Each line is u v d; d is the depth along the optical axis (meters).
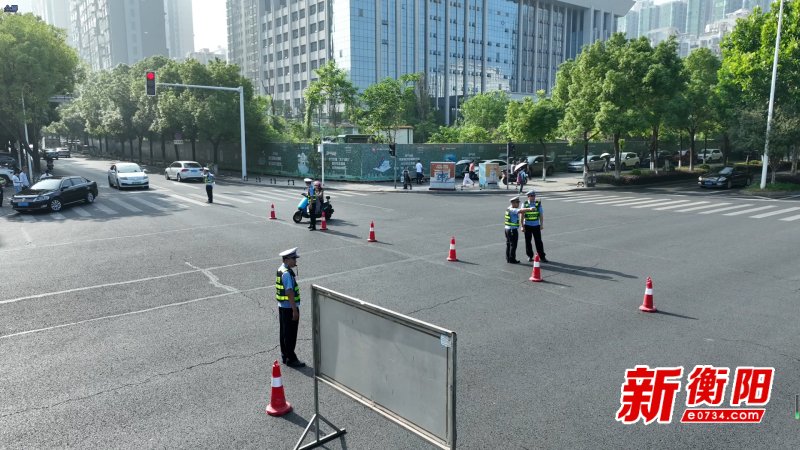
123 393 6.80
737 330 8.80
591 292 11.03
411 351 4.70
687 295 10.79
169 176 41.03
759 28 35.72
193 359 7.84
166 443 5.70
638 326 9.00
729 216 21.83
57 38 41.31
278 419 6.20
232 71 45.72
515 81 135.00
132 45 189.50
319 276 12.38
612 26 151.25
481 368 7.38
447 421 4.41
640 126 32.97
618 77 33.06
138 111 54.91
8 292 11.19
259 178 41.94
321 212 19.03
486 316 9.52
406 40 113.75
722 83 39.47
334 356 5.54
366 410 6.42
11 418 6.22
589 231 18.23
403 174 33.81
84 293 11.10
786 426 5.97
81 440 5.77
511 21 132.12
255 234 17.81
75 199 24.92
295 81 124.56
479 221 20.69
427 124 77.25
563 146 50.53
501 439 5.70
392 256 14.48
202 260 14.03
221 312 9.92
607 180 36.66
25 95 38.22
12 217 22.19
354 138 49.25
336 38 109.12
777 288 11.28
